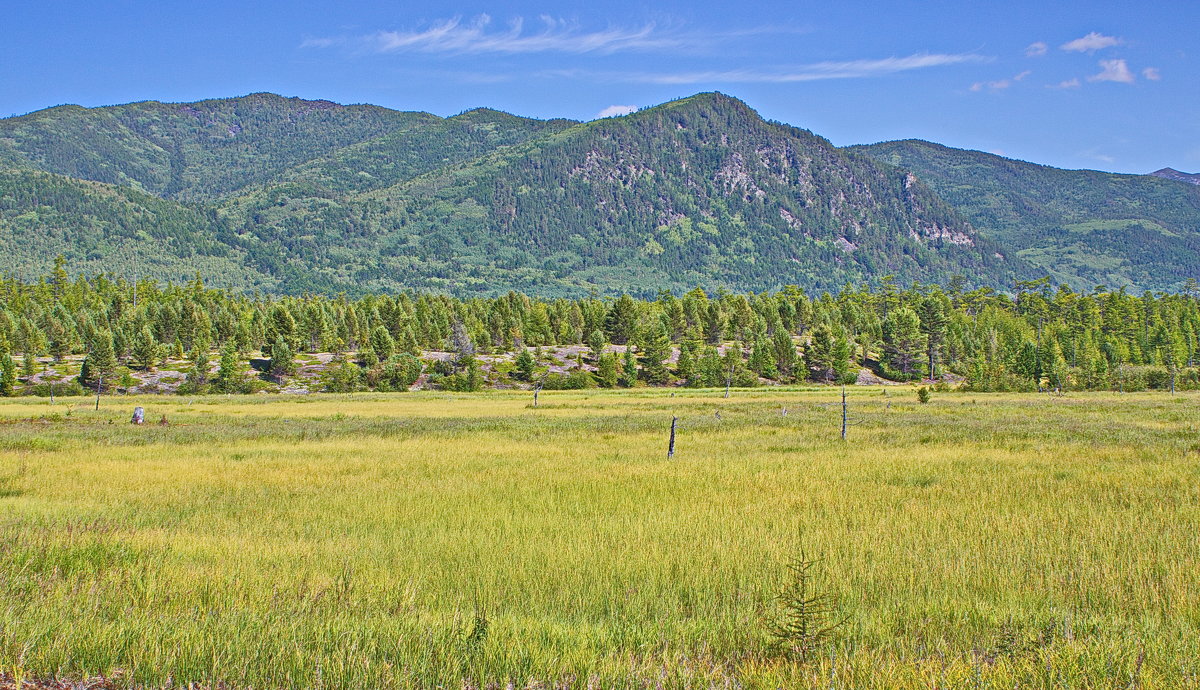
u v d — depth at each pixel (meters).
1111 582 9.91
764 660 7.68
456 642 7.83
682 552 11.79
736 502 16.48
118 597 9.38
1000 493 16.89
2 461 25.44
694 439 34.00
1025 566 10.80
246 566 11.10
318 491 18.89
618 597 9.80
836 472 21.25
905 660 7.54
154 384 109.88
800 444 30.47
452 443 33.38
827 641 7.92
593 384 115.31
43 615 8.52
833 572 10.54
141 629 8.03
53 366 116.19
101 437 35.78
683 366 122.00
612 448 30.06
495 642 7.78
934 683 6.86
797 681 7.06
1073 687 6.93
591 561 11.37
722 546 12.11
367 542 12.95
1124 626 8.41
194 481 20.91
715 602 9.55
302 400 80.38
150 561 11.12
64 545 11.99
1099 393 86.31
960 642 8.20
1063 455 24.77
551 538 13.03
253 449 30.50
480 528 13.98
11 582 9.83
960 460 23.73
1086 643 7.81
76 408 63.53
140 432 38.62
